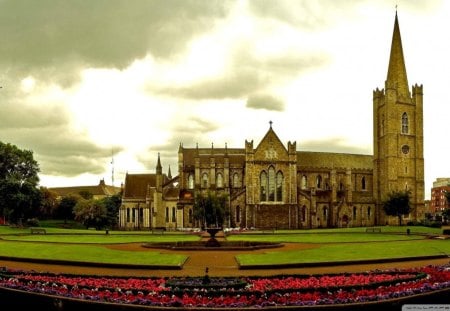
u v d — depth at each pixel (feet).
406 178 499.92
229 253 189.16
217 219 410.31
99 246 220.23
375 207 502.38
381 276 113.80
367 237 288.71
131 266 145.89
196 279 109.70
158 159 473.67
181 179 489.67
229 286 100.53
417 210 499.92
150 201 476.95
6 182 426.92
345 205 479.82
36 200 453.17
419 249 200.75
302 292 96.73
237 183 481.05
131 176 509.76
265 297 90.74
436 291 93.81
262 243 229.04
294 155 455.22
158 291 95.35
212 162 476.13
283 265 144.77
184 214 458.09
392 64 513.04
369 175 528.63
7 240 258.57
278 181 453.17
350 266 150.00
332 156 535.60
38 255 177.68
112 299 87.61
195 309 81.51
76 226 545.03
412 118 508.12
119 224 508.12
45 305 88.79
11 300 92.17
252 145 451.94
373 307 84.84
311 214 455.63
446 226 435.12
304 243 237.66
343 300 86.28
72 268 147.13
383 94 516.32
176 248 204.33
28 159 487.61
